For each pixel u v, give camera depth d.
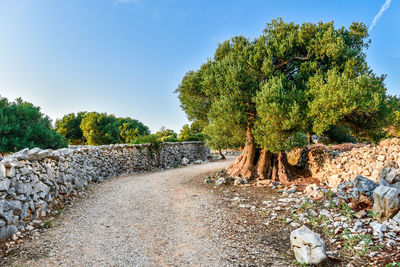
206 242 5.77
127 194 10.20
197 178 14.18
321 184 10.54
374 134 9.86
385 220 5.44
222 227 6.63
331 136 17.36
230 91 11.71
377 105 8.21
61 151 9.45
